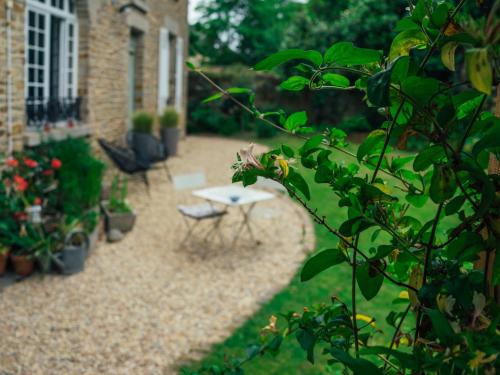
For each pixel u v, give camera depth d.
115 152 8.47
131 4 10.17
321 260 1.01
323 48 16.39
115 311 4.79
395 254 1.15
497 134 0.81
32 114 7.01
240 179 1.05
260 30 21.14
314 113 17.94
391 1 15.30
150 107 12.52
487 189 0.82
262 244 6.84
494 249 0.93
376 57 0.95
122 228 6.95
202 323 4.61
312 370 3.70
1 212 5.51
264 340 1.43
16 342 4.14
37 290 5.10
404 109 0.95
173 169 11.16
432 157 0.90
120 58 10.16
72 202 6.51
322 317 1.23
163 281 5.52
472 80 0.68
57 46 8.06
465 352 0.79
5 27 6.07
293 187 1.05
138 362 3.96
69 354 4.04
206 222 7.66
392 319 1.30
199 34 21.98
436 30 0.91
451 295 0.87
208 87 18.55
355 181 1.00
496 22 0.67
